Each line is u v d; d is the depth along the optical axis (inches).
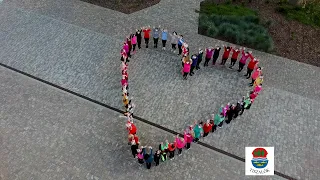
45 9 1026.7
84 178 628.4
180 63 861.8
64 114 736.3
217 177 640.4
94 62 856.3
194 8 1063.0
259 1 1111.6
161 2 1079.6
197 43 937.5
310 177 649.0
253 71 824.3
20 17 982.4
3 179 618.2
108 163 654.5
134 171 644.1
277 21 1036.5
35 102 757.3
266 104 774.5
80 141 687.7
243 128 722.2
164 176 637.9
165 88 796.0
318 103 788.6
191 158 668.7
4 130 697.6
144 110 748.6
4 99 758.5
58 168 641.0
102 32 954.7
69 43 906.7
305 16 1057.5
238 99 778.8
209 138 702.5
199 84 810.2
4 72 823.1
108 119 732.0
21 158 652.7
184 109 753.6
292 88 838.5
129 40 850.1
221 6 1078.4
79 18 1000.9
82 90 789.2
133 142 633.6
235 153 679.7
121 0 1081.4
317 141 708.7
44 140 685.3
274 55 928.3
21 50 879.7
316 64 912.9
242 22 1006.4
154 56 876.6
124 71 759.1
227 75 836.6
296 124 737.6
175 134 709.3
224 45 940.6
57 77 815.7
